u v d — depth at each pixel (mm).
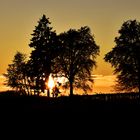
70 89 70250
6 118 35844
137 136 28359
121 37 64562
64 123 33312
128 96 50531
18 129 30844
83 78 71000
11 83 81125
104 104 44156
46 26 71875
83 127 31641
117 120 34562
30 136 28406
